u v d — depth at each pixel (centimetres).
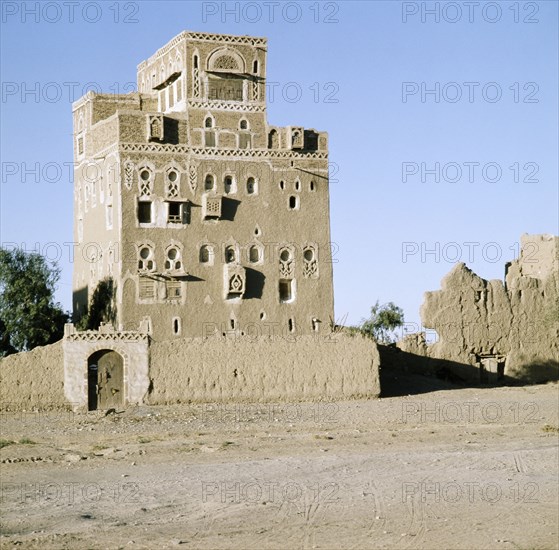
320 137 7062
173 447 4753
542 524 3528
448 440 5031
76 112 7388
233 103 6919
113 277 6706
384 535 3369
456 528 3466
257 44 6981
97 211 6969
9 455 4559
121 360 5738
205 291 6744
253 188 6906
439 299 7294
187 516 3547
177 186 6744
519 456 4591
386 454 4616
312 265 6969
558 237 7650
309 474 4175
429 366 7212
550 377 7419
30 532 3366
